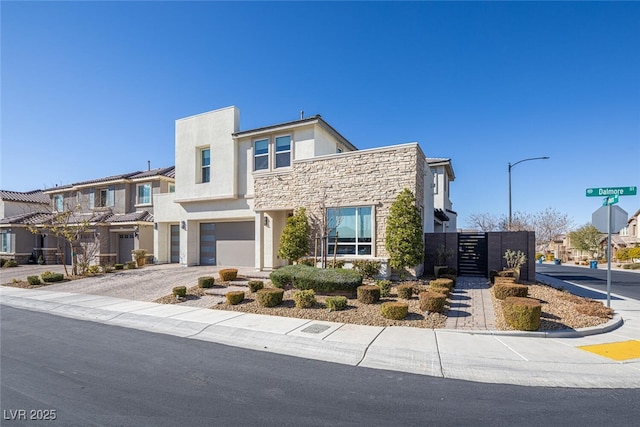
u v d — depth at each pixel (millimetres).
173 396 4773
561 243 44375
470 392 4941
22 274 20734
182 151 20281
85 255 19047
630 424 4090
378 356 6410
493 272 14242
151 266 20516
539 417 4234
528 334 7484
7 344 7316
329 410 4387
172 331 8398
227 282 13859
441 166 24906
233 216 18531
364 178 14164
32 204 31812
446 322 8453
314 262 14062
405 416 4242
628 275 22062
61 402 4574
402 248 12602
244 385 5168
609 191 10305
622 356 6352
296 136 16750
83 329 8633
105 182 25828
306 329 8094
